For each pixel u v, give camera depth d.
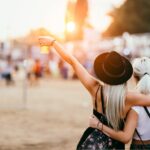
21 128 12.31
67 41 36.62
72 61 4.36
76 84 35.06
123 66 4.09
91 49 40.72
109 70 4.09
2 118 14.34
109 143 4.18
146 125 4.44
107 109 4.11
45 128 12.35
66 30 17.72
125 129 4.16
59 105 19.05
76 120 14.14
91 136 4.20
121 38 41.31
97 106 4.21
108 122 4.16
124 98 4.10
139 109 4.42
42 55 43.41
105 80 4.08
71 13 17.67
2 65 35.69
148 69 4.53
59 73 43.59
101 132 4.19
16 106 18.08
